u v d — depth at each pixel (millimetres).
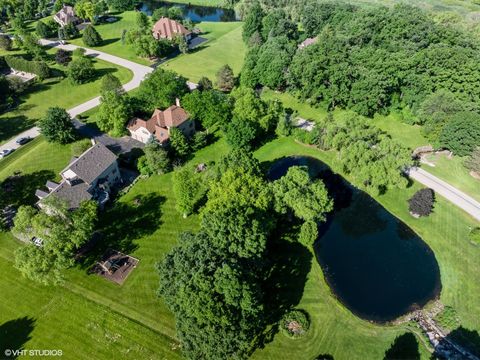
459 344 54562
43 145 93000
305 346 54094
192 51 148375
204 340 47125
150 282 62406
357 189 83062
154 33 151250
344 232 73125
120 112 92562
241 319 47438
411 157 81875
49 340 54781
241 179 65750
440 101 88688
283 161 90625
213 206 63594
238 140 86500
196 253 52469
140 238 69875
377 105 102125
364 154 76500
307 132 94562
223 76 117500
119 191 79812
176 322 50938
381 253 68938
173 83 98375
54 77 124500
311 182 71000
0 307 58844
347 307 59906
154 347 53844
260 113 94688
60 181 82438
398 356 53281
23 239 69438
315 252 68812
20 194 79688
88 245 68312
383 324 57500
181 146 87312
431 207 74750
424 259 67812
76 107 109812
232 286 46656
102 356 52844
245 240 54156
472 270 64812
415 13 123750
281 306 59312
